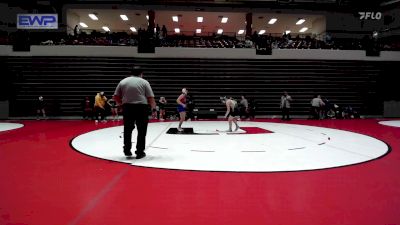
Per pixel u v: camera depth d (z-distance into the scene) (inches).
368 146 279.3
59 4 881.5
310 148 264.7
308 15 976.9
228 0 904.3
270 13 948.0
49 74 751.7
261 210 113.3
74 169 180.7
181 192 135.6
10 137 338.6
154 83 775.1
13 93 742.5
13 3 852.6
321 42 861.8
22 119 690.2
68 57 755.4
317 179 158.9
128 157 219.5
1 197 127.5
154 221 102.1
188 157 219.5
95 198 126.6
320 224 99.7
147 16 1015.6
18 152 240.5
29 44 748.6
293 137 344.5
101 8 906.7
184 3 898.7
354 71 804.6
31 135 359.9
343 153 240.2
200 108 779.4
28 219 102.6
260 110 788.0
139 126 214.2
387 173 172.7
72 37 802.2
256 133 384.5
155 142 296.5
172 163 197.9
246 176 164.6
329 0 933.8
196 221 102.4
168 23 1119.6
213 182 152.6
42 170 177.9
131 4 906.1
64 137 341.4
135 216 106.6
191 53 778.8
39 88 748.0
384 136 362.9
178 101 402.9
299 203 121.3
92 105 731.4
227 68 786.2
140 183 150.3
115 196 129.5
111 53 762.8
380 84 810.2
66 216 105.8
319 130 434.6
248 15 943.0
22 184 147.8
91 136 352.5
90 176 163.9
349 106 762.8
